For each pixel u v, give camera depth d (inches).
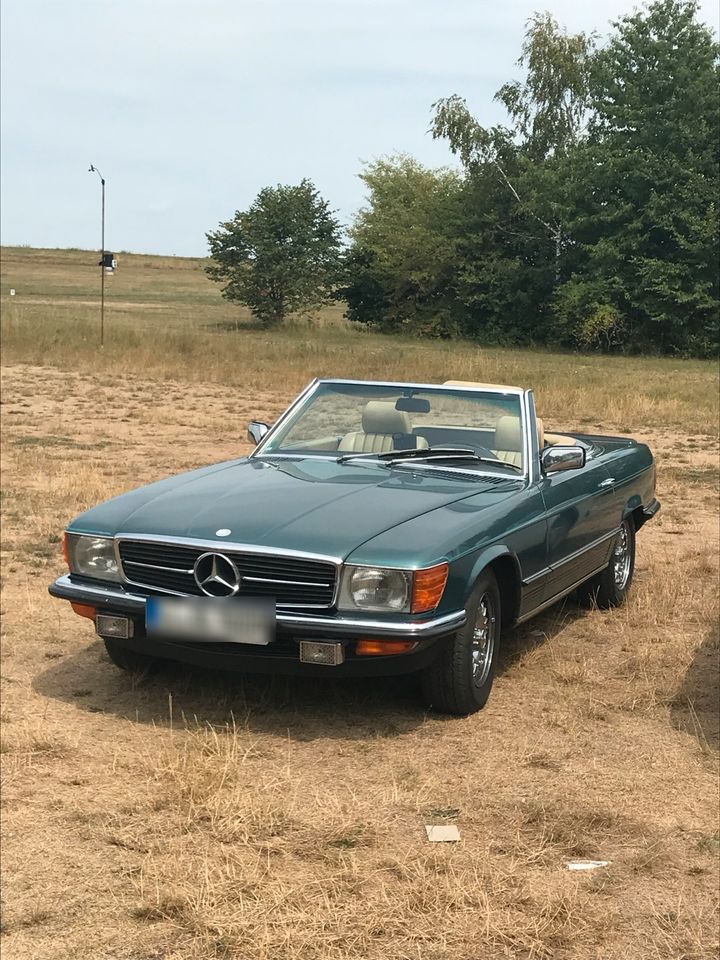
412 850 156.7
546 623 279.9
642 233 1940.2
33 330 1315.2
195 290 3437.5
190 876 148.6
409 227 2274.9
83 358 1110.4
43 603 286.0
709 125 1924.2
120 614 207.3
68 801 171.6
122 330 1390.3
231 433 671.1
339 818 166.2
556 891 146.2
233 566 196.4
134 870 150.9
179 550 201.9
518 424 252.4
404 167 2401.6
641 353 1961.1
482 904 142.3
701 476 551.8
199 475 243.8
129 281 3747.5
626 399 880.9
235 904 141.9
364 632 190.5
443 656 205.3
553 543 243.0
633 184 1925.4
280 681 227.9
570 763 190.7
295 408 269.3
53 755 189.0
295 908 140.9
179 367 1051.3
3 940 134.0
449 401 259.1
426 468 244.1
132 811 168.4
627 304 1963.6
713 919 141.1
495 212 2162.9
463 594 201.9
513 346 2108.8
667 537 401.4
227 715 209.9
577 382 1077.8
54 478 487.8
